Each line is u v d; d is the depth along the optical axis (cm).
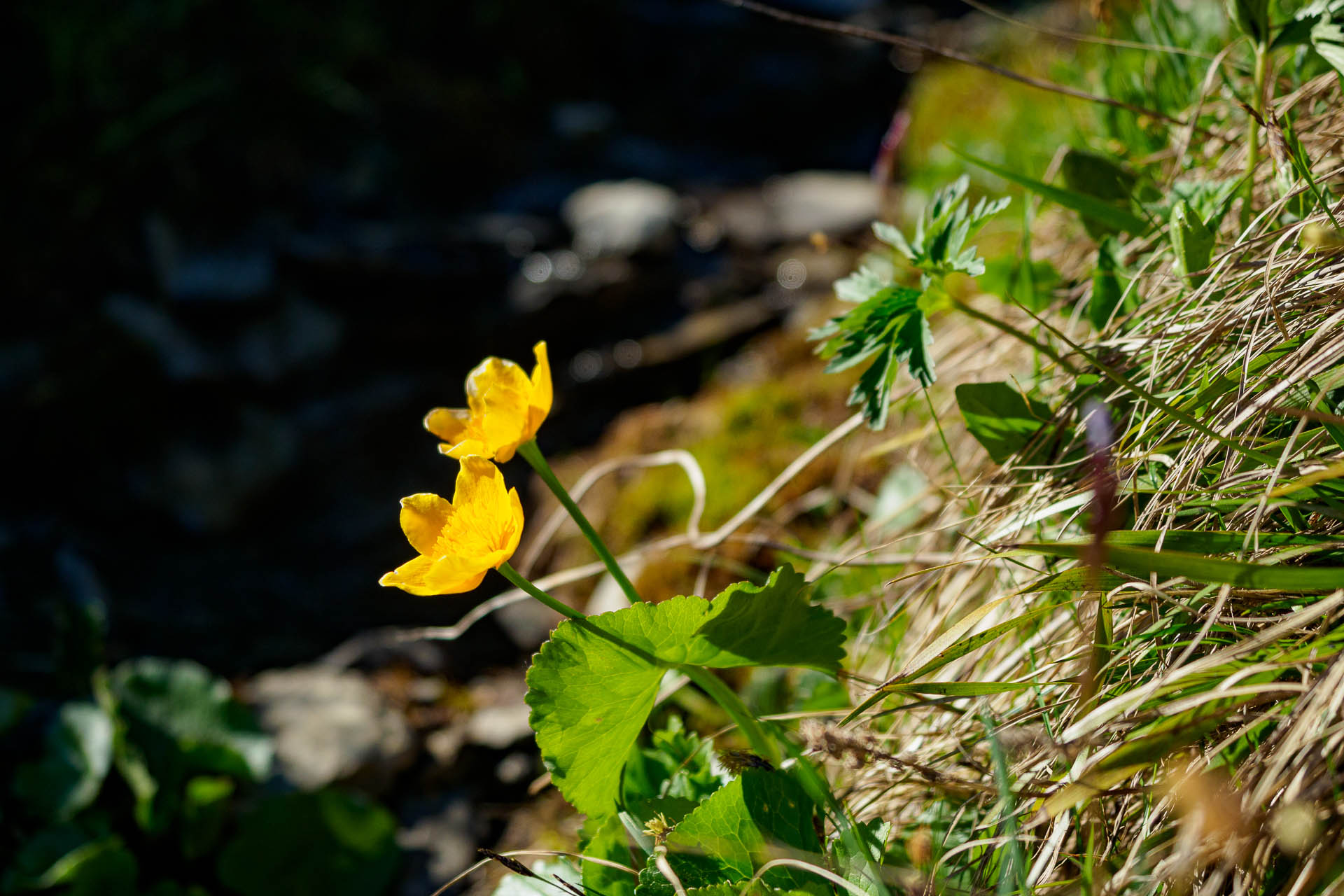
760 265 587
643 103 867
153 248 546
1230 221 151
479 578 111
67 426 475
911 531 195
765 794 118
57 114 561
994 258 185
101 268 538
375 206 648
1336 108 150
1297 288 118
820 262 569
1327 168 142
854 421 173
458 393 552
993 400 144
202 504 461
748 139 845
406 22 762
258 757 244
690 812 120
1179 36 203
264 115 639
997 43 452
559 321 566
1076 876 107
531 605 317
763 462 281
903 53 840
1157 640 111
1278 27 142
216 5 645
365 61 707
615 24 883
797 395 304
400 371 561
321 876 228
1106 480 86
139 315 508
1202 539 109
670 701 199
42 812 238
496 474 116
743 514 179
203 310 530
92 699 256
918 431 174
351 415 527
